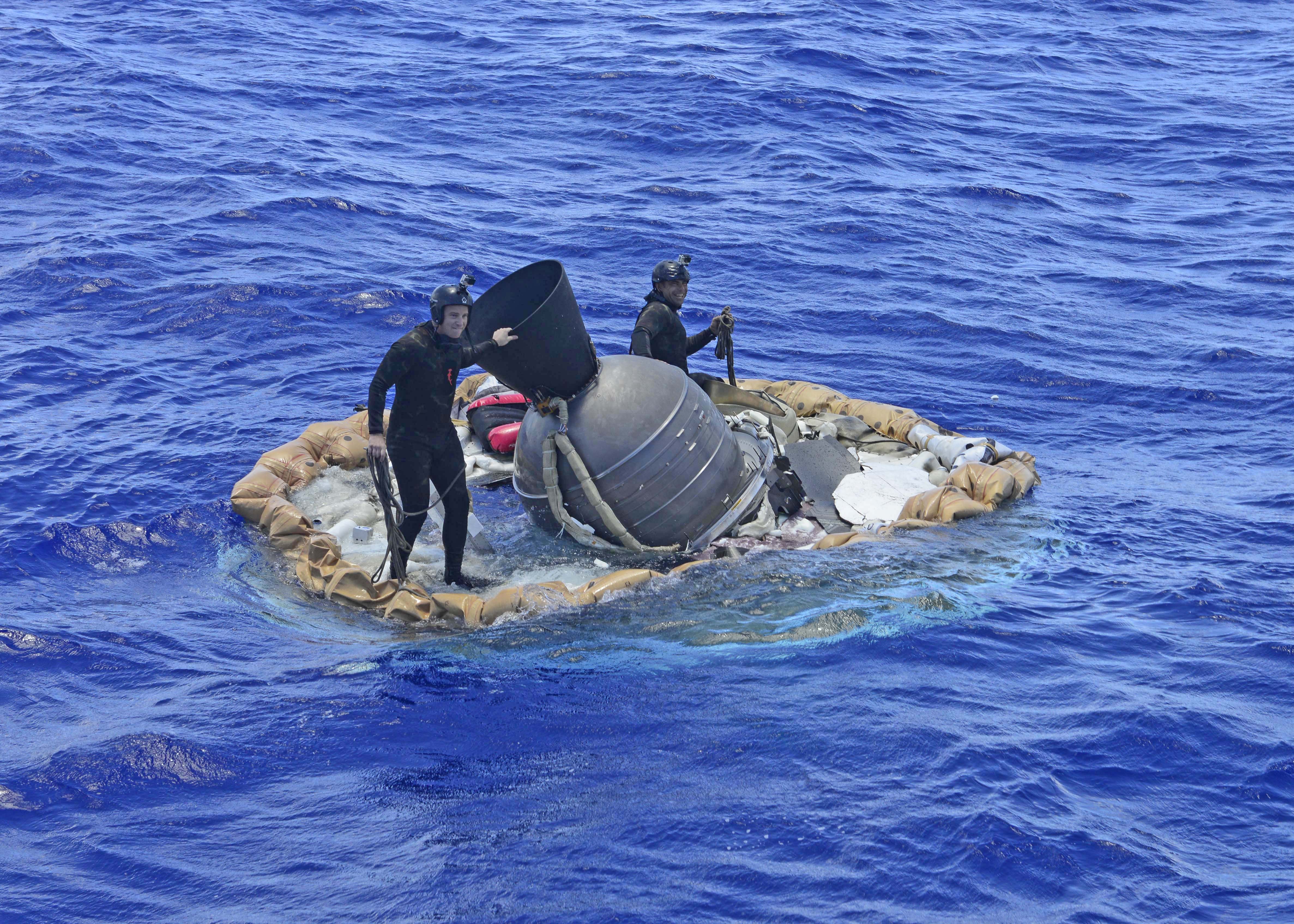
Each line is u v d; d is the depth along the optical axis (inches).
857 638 544.4
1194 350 1089.4
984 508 703.7
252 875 382.9
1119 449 858.1
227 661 533.0
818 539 679.7
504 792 429.1
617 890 374.6
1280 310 1221.1
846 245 1387.8
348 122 1819.6
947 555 644.1
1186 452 849.5
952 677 508.7
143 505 698.2
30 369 915.4
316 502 725.9
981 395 976.9
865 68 2300.7
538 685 509.4
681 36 2427.4
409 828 407.5
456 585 629.6
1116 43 2778.1
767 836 400.5
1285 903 368.5
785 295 1219.9
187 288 1120.8
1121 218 1569.9
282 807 420.8
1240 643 544.1
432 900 370.3
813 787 427.8
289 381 938.1
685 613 577.6
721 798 422.3
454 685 510.3
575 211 1469.0
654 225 1424.7
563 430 639.8
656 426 635.5
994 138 1950.1
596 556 660.7
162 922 360.2
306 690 505.0
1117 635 552.4
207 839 401.7
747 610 578.2
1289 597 594.9
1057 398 975.0
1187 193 1702.8
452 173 1604.3
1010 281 1296.8
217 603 595.8
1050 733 464.1
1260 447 857.5
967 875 380.2
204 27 2342.5
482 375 891.4
